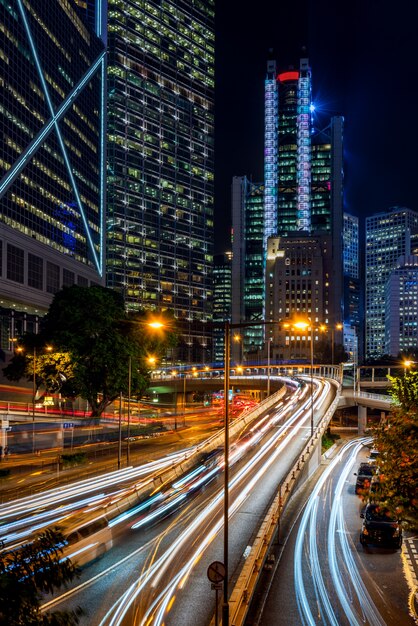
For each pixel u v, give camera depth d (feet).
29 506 143.33
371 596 93.81
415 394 102.17
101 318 303.89
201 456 209.97
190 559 107.34
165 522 134.10
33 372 297.33
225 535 84.33
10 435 238.07
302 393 404.57
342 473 217.56
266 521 126.41
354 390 400.26
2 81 532.73
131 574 99.25
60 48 651.25
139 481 175.52
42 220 591.78
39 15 604.90
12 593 34.63
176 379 535.19
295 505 161.17
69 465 207.82
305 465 197.98
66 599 87.92
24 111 569.64
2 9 536.83
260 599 91.81
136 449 261.24
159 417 421.59
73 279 645.10
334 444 314.14
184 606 84.79
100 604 85.71
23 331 533.14
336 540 126.93
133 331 337.93
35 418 296.51
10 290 513.04
